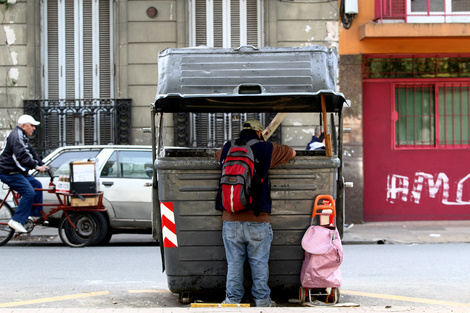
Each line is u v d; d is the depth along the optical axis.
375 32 14.11
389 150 14.95
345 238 12.59
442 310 5.39
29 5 14.88
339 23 14.77
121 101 14.79
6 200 11.12
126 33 14.91
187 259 6.02
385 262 9.56
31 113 14.72
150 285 7.53
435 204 15.02
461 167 15.04
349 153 14.66
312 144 10.23
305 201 5.99
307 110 7.04
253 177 5.62
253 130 5.85
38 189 10.74
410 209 14.99
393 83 14.91
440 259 9.86
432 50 14.75
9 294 6.86
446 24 13.95
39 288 7.26
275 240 6.00
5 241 11.05
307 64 6.22
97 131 14.95
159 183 6.05
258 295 5.77
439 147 15.02
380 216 14.93
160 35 14.91
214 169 5.96
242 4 15.27
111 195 11.05
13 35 14.86
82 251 10.43
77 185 10.56
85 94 15.30
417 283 7.81
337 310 5.23
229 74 6.21
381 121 14.95
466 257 10.07
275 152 5.80
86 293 6.88
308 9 14.84
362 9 14.72
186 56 6.28
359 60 14.68
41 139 14.77
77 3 15.29
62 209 10.70
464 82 14.99
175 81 6.22
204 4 15.25
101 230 10.95
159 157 6.03
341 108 6.41
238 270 5.74
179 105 6.61
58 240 12.24
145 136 14.86
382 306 5.98
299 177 5.98
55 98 15.25
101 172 11.16
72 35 15.28
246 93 6.09
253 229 5.67
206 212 5.98
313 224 5.99
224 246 5.96
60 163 11.23
